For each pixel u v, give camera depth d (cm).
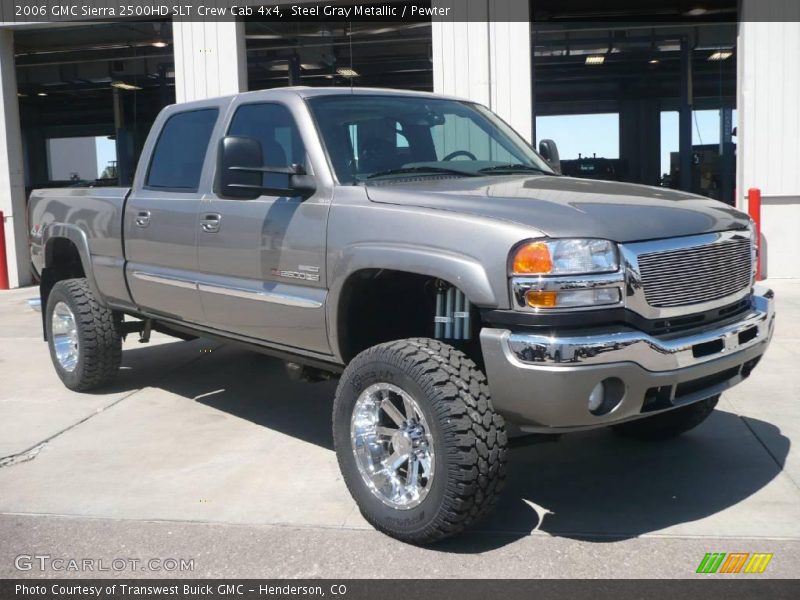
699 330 367
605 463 459
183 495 422
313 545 363
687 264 361
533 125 1052
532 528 376
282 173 423
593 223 344
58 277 668
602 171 1838
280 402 591
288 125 452
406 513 357
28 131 2030
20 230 1245
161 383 647
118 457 481
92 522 392
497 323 339
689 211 379
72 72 1731
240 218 460
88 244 595
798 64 1027
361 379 374
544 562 343
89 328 596
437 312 377
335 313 405
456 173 452
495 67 1038
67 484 440
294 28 1294
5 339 837
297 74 1436
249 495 420
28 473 458
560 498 411
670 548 353
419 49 1438
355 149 436
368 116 460
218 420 549
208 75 1116
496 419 344
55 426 542
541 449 484
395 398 381
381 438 380
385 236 379
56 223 632
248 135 479
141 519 394
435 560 346
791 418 521
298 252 423
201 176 502
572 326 332
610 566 338
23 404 596
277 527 383
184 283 506
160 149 550
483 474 339
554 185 418
